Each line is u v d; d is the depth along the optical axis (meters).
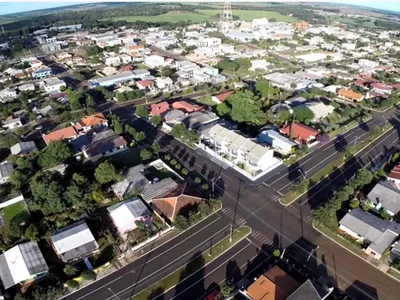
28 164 100.62
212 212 86.38
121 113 147.38
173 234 79.56
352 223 78.00
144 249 75.38
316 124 132.88
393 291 65.00
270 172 103.06
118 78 186.12
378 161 108.81
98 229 80.12
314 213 83.06
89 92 172.88
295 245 75.94
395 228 76.50
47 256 73.12
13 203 90.50
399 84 180.88
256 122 129.88
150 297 64.38
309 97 156.62
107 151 112.75
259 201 90.56
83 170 102.12
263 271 69.50
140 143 120.62
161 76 191.38
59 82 180.88
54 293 63.62
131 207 83.31
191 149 117.00
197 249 75.25
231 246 76.00
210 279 67.94
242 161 106.38
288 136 121.31
